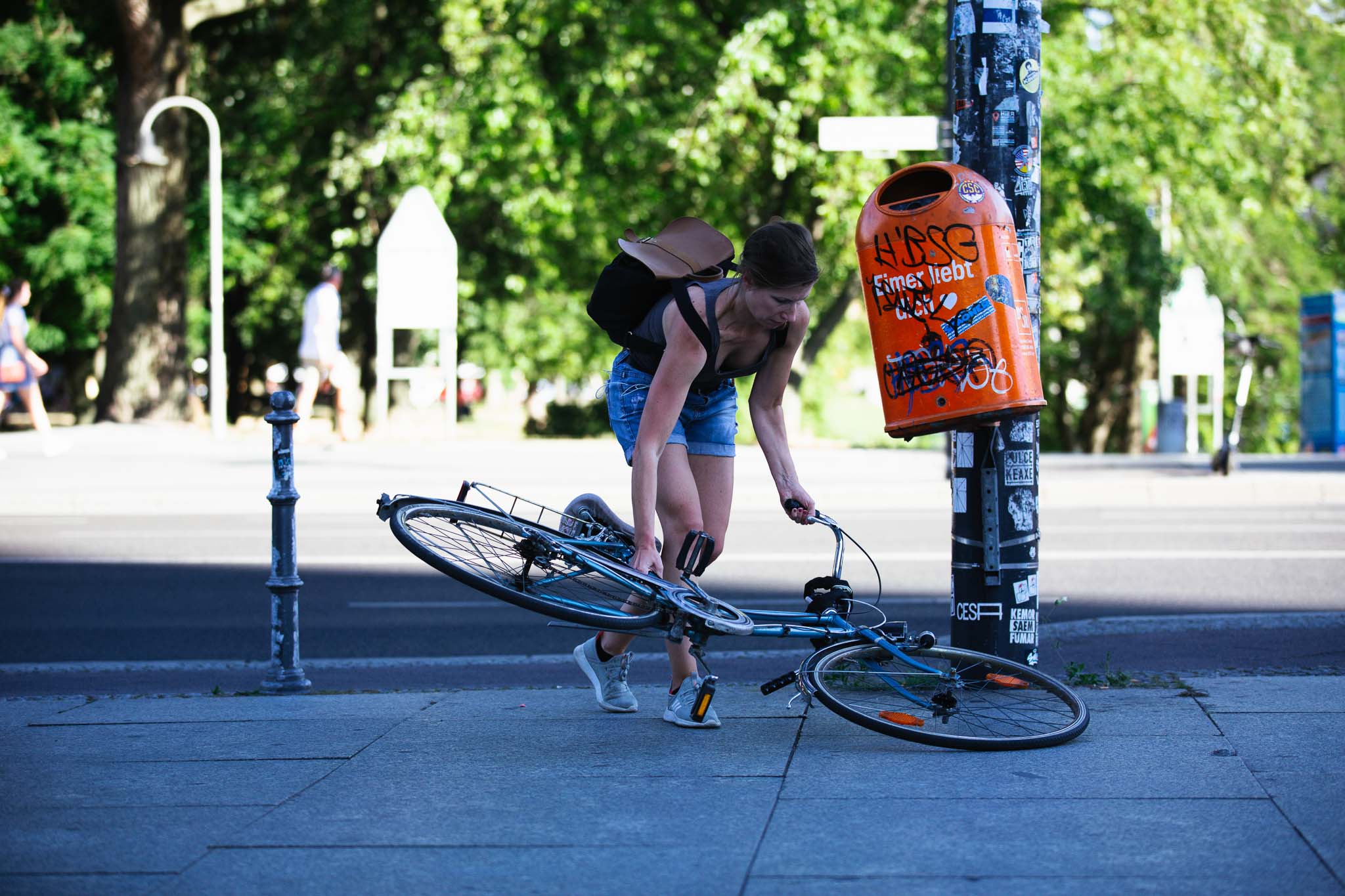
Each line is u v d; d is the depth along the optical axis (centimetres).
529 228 2212
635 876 315
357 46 2664
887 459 1731
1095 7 2200
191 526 1252
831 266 2341
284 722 487
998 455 496
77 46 2667
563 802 376
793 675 455
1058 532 1152
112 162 2780
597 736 457
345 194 2752
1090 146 2148
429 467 1586
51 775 411
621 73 2081
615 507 1299
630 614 452
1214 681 531
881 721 428
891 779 394
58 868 325
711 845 336
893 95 2097
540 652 708
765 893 303
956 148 508
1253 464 1867
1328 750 418
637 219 2408
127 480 1473
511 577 461
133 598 877
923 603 819
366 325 2947
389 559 1041
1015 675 473
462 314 3061
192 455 1758
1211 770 396
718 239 451
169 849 338
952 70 512
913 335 449
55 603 860
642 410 452
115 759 432
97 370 3375
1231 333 2941
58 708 514
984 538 489
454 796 383
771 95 2127
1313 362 2242
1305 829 340
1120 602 805
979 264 441
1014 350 444
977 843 334
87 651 716
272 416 560
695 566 434
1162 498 1423
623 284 445
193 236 2783
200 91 2792
